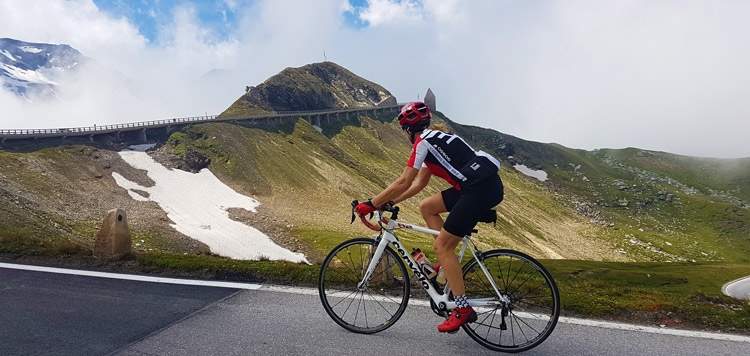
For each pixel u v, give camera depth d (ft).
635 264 277.85
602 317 16.75
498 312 14.87
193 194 316.19
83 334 14.79
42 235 174.09
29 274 21.47
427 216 14.85
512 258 14.49
